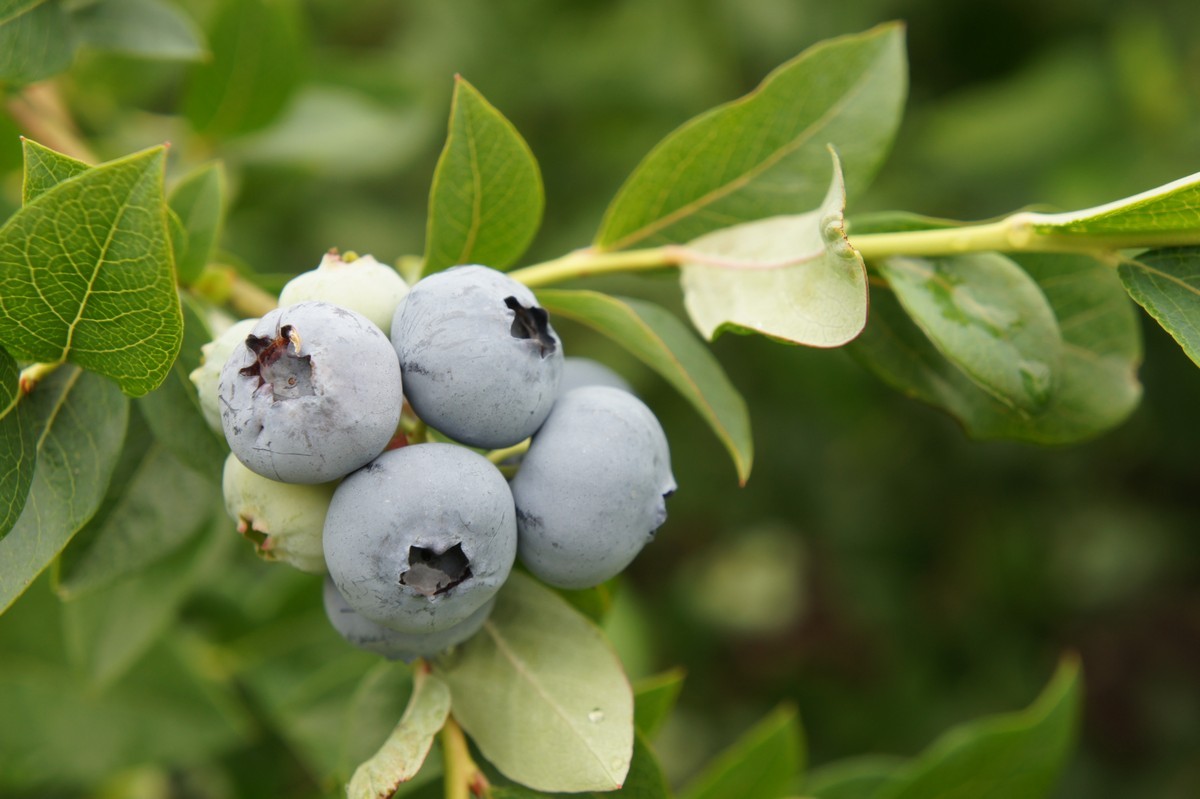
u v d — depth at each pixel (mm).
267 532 258
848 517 588
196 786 400
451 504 251
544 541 260
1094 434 294
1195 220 263
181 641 346
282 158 429
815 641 685
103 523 290
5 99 325
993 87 526
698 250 286
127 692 345
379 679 285
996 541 582
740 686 668
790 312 267
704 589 682
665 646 656
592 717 269
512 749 269
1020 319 276
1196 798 580
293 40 379
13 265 252
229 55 377
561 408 263
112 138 398
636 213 293
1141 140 496
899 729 581
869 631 633
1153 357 516
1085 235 269
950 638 586
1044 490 576
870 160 294
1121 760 615
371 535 250
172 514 292
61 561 288
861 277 259
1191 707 619
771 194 293
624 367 533
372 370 250
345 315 252
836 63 293
